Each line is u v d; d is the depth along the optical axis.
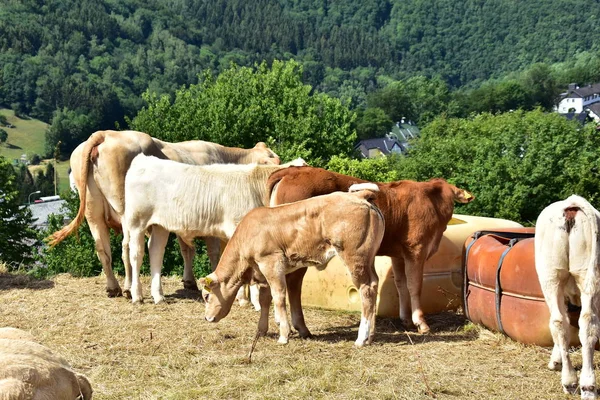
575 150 32.28
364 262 8.53
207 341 8.76
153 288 10.28
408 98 125.25
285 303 8.71
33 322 9.49
